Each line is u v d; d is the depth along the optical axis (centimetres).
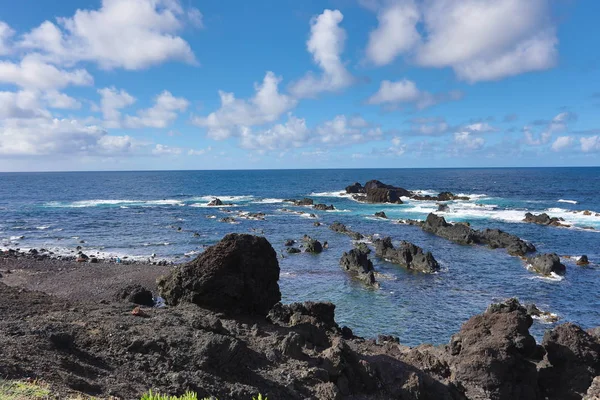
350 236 6119
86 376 1062
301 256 4944
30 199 11481
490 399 1669
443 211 8512
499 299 3422
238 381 1271
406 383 1530
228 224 7144
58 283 3569
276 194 13400
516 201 10219
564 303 3309
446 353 1947
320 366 1491
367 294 3578
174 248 5300
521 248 4997
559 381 1838
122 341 1318
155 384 1118
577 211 7962
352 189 13050
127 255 4906
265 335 1697
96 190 15162
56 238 5884
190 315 1691
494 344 1772
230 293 1905
